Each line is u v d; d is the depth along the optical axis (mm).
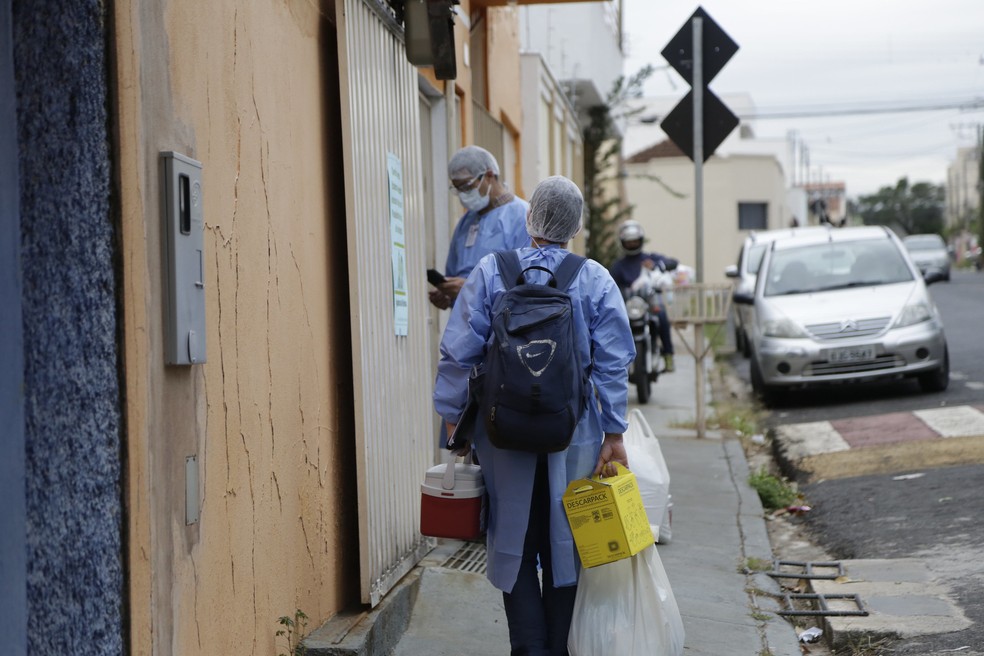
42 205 5727
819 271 26781
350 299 9578
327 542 9320
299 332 8672
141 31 5926
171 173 6098
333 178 9758
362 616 9406
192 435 6457
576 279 8156
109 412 5711
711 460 18594
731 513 15180
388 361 10633
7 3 5711
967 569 12109
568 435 7617
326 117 9609
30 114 5715
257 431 7645
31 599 5801
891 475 17094
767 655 9969
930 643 9883
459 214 16406
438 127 16016
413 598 10641
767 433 22156
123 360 5727
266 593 7781
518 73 27156
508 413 7543
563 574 7930
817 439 20297
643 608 8047
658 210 103812
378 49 10797
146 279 5848
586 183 46844
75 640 5770
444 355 8188
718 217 102438
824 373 24438
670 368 26562
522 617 8078
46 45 5684
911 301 24844
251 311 7594
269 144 8078
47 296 5738
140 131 5859
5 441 5797
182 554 6289
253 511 7535
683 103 20375
